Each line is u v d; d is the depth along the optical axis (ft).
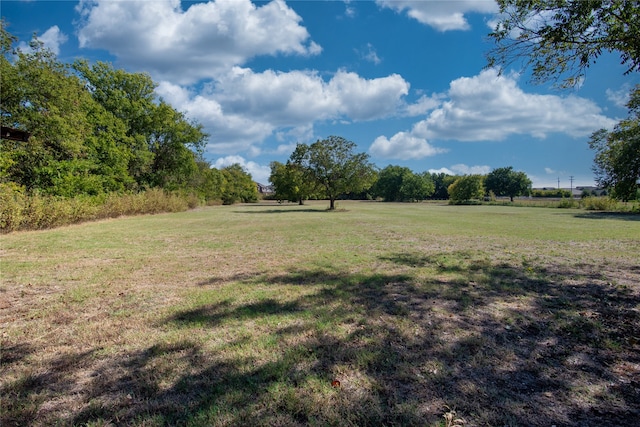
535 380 9.59
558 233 48.21
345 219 81.41
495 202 211.20
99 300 17.31
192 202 150.82
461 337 12.46
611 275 22.35
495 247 35.19
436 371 10.00
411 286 19.58
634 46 17.12
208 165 201.98
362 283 20.36
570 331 13.05
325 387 9.10
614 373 9.98
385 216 93.30
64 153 77.25
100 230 54.39
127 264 26.89
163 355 11.09
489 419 7.84
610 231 50.62
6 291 19.10
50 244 37.99
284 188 209.26
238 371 9.98
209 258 29.55
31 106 72.90
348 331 12.94
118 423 7.78
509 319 14.24
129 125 121.19
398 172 331.57
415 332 12.87
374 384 9.26
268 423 7.71
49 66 76.84
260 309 15.61
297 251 33.22
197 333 12.87
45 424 7.77
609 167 110.83
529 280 21.04
